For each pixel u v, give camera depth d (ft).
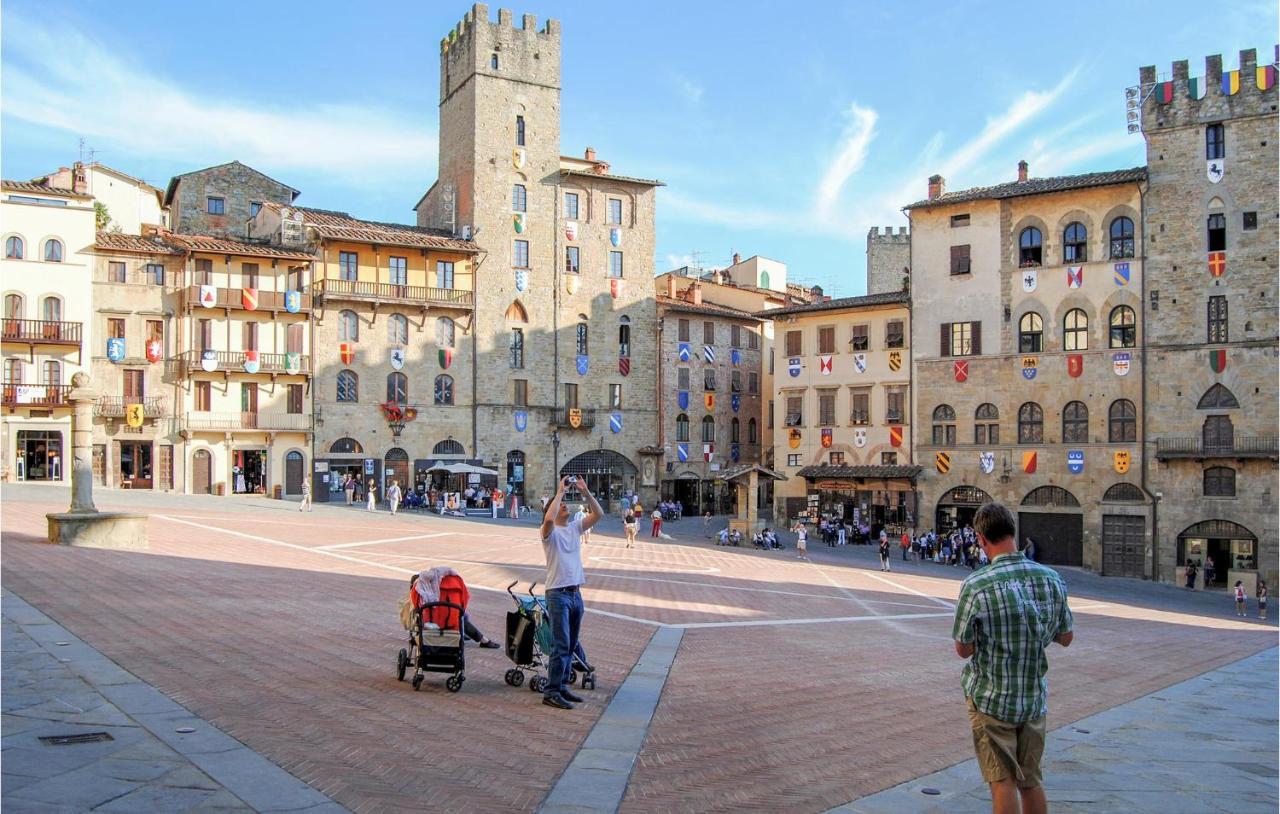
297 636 63.87
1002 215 234.58
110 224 272.72
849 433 252.62
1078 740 47.16
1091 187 222.28
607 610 88.99
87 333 229.25
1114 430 220.02
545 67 291.38
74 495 113.29
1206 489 209.97
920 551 211.82
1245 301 209.26
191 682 48.32
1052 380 226.58
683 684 56.03
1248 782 40.29
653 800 34.73
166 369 237.66
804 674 62.03
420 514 227.61
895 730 47.32
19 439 222.07
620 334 297.12
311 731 40.65
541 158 288.92
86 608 69.51
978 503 233.35
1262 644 106.63
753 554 188.14
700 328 308.81
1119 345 221.25
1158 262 217.36
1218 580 209.97
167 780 33.45
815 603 111.65
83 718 40.60
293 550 130.21
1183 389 213.25
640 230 302.04
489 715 45.52
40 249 225.35
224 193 277.64
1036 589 28.43
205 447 239.91
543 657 59.31
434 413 267.80
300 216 256.52
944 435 239.09
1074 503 222.69
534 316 284.20
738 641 75.51
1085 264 224.74
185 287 236.63
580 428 287.07
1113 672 71.82
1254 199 209.87
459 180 286.87
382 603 83.20
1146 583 208.64
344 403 256.11
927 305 242.17
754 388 321.11
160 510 170.81
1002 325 233.14
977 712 28.76
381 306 261.85
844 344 255.50
